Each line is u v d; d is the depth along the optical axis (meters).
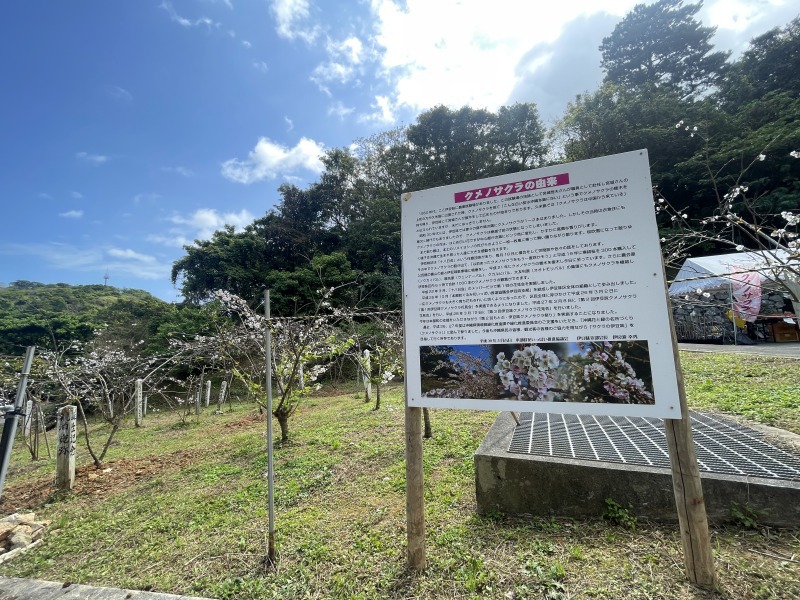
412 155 24.27
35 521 3.78
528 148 23.42
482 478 2.85
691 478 1.82
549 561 2.18
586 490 2.59
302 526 3.00
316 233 23.67
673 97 19.81
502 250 2.17
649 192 1.88
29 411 7.30
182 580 2.51
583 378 1.92
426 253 2.38
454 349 2.23
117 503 4.13
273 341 5.88
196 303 19.89
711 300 10.24
